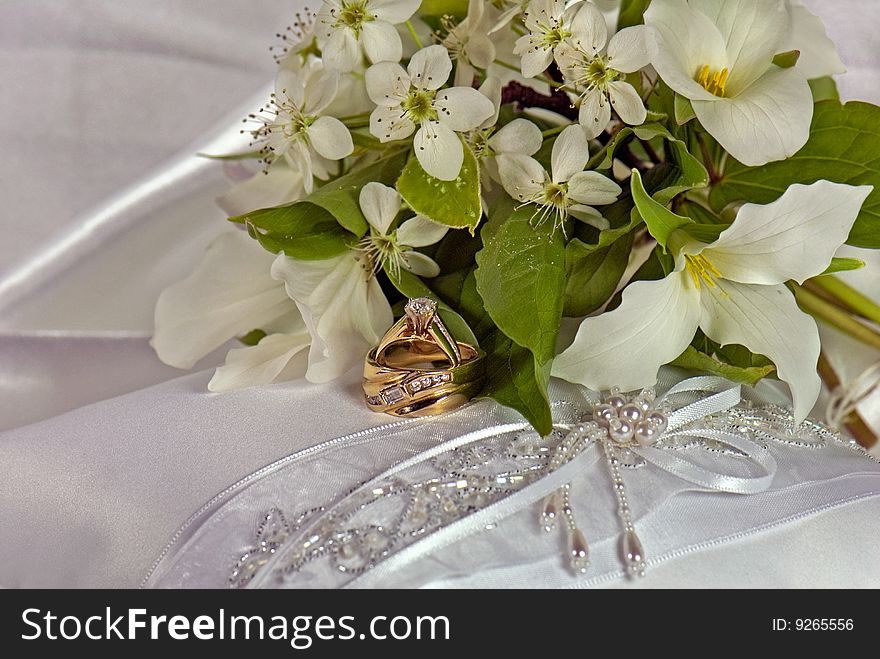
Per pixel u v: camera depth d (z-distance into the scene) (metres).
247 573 0.45
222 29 0.96
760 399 0.60
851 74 0.94
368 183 0.55
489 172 0.56
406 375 0.53
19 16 0.92
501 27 0.56
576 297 0.56
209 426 0.54
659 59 0.51
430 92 0.53
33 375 0.94
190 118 0.97
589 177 0.51
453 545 0.45
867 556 0.48
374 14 0.55
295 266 0.54
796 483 0.51
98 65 0.95
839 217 0.48
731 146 0.51
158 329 0.64
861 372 0.84
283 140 0.58
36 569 0.50
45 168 0.97
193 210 0.96
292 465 0.50
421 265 0.57
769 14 0.54
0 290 0.94
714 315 0.53
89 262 0.94
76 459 0.54
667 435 0.53
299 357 0.61
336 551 0.45
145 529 0.48
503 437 0.52
